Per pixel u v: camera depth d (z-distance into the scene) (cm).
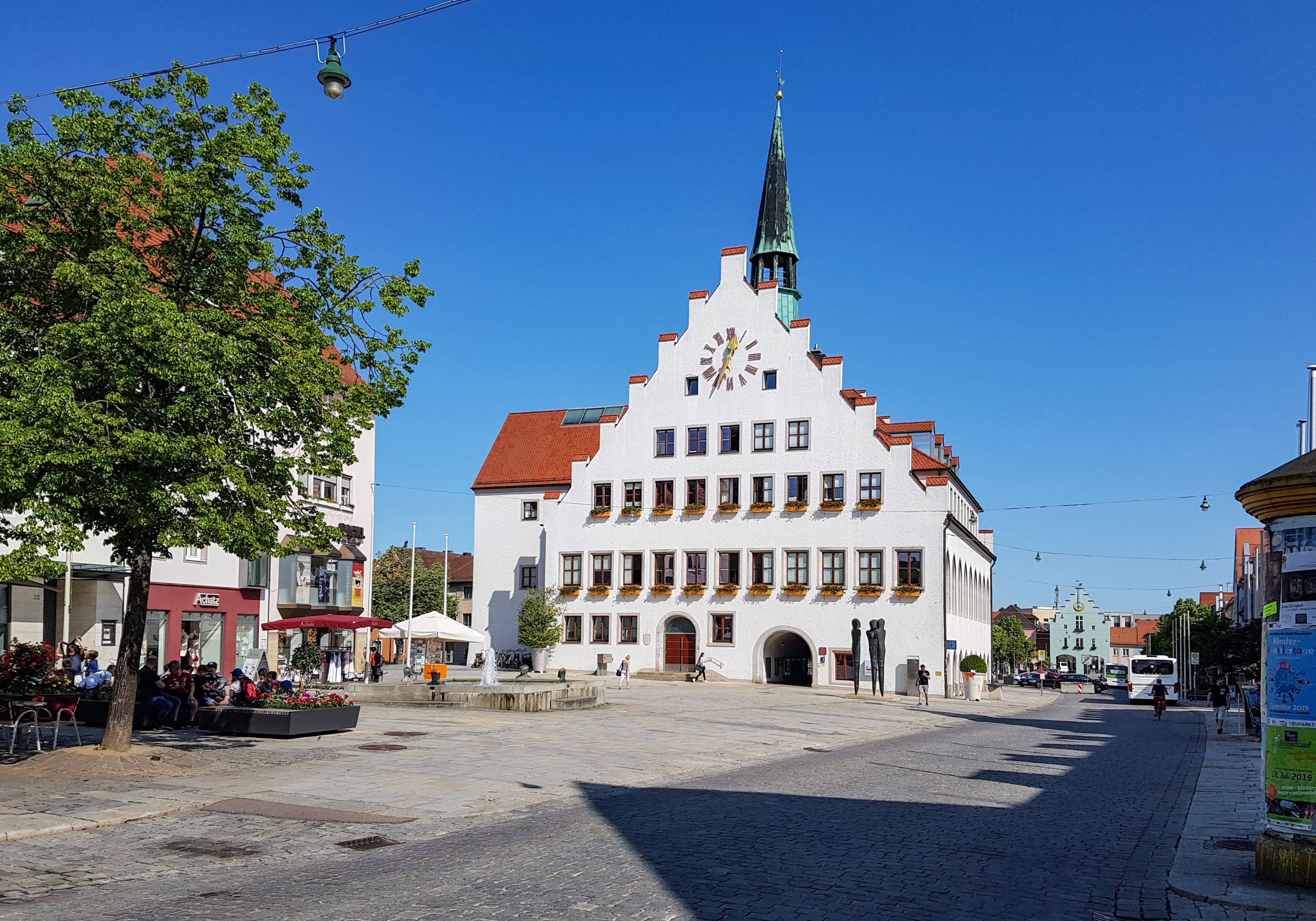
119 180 1717
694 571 6391
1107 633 19300
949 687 5794
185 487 1653
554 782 1766
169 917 849
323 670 4516
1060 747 2869
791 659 6669
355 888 958
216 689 2678
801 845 1195
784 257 7544
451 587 11525
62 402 1519
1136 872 1091
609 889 956
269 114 1900
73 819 1264
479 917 851
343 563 5391
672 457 6544
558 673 6088
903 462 5950
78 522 1675
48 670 2489
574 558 6738
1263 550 1102
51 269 1722
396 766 1891
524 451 7856
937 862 1112
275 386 1783
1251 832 1366
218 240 1833
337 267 1950
